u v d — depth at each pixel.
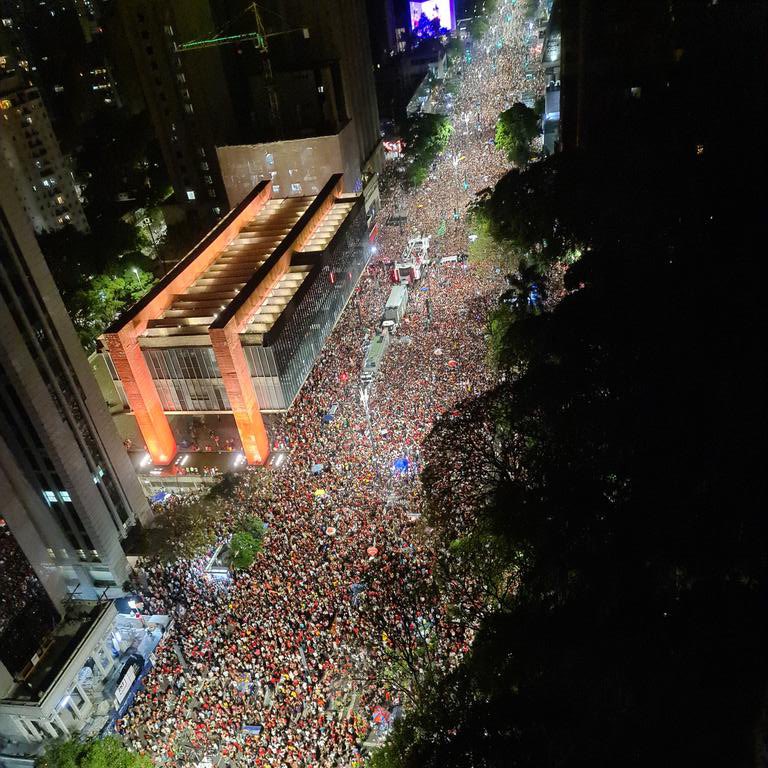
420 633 45.91
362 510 62.09
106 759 42.88
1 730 52.62
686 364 33.16
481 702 30.17
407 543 56.34
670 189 50.41
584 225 62.28
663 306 37.31
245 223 107.25
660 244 48.31
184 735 47.78
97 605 57.78
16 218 55.88
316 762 43.31
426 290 102.06
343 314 103.81
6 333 54.22
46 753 44.78
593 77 78.56
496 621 33.34
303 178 118.56
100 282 109.69
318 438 74.56
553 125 122.50
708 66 50.06
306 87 124.62
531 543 33.59
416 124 154.38
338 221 105.88
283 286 87.50
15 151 138.12
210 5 130.00
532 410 38.94
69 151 188.12
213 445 83.19
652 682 26.08
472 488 40.66
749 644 24.34
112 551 64.06
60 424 59.22
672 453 30.61
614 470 33.78
